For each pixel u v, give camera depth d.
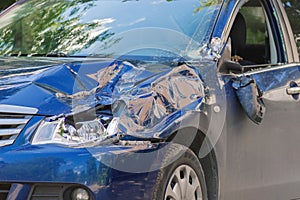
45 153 5.13
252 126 6.32
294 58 7.18
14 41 7.02
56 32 6.88
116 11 6.89
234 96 6.16
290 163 6.86
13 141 5.25
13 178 5.13
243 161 6.26
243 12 7.26
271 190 6.64
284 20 7.28
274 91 6.63
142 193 5.22
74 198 5.12
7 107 5.38
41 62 6.11
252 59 7.28
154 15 6.70
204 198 5.91
